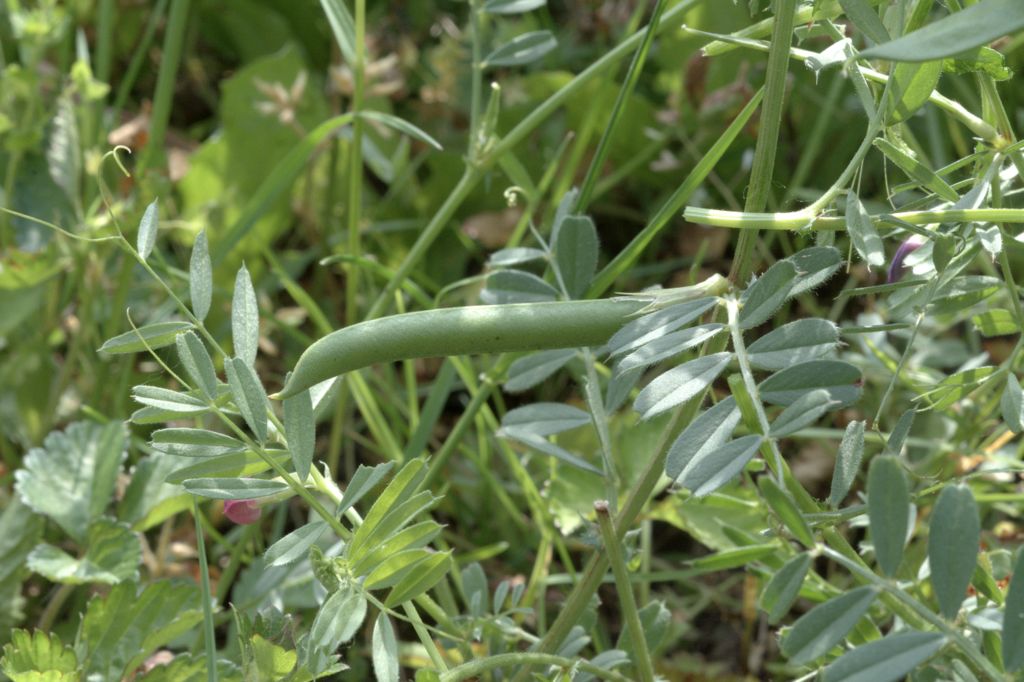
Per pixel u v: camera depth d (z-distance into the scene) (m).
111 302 0.60
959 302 0.43
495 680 0.45
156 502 0.48
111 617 0.44
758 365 0.38
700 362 0.38
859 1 0.38
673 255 0.69
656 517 0.50
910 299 0.43
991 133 0.40
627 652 0.44
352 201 0.53
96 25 0.76
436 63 0.71
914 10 0.39
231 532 0.53
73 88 0.60
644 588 0.51
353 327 0.39
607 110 0.67
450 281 0.67
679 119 0.64
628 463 0.51
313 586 0.47
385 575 0.39
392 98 0.74
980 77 0.40
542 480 0.55
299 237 0.70
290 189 0.66
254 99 0.65
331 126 0.51
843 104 0.67
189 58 0.78
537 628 0.52
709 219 0.39
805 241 0.61
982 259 0.54
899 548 0.36
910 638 0.36
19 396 0.56
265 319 0.61
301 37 0.78
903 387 0.53
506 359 0.49
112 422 0.49
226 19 0.78
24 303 0.54
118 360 0.56
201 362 0.39
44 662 0.43
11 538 0.48
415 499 0.39
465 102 0.71
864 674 0.35
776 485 0.36
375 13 0.79
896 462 0.36
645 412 0.38
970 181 0.41
